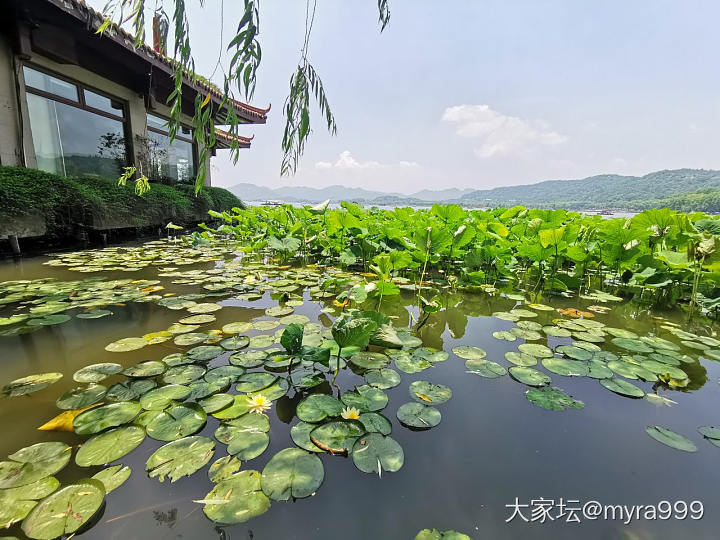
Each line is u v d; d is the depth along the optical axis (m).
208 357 1.32
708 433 0.93
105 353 1.35
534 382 1.18
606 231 2.61
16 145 4.24
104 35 4.43
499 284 2.89
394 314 1.99
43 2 3.71
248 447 0.82
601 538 0.62
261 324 1.70
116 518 0.63
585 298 2.46
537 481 0.75
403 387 1.15
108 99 5.84
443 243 2.24
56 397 1.03
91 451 0.80
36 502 0.66
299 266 3.48
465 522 0.64
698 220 2.50
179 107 1.48
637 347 1.51
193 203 6.92
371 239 3.42
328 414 0.95
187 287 2.46
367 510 0.66
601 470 0.79
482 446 0.86
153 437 0.85
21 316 1.75
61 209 4.04
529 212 3.75
